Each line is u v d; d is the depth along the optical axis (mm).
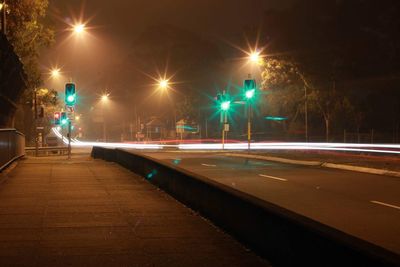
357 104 44969
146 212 12148
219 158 35625
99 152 33031
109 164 26500
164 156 38562
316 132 51812
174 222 10953
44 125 64875
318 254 6062
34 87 43094
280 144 47656
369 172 23422
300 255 6598
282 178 21172
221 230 10133
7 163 21734
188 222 10961
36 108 45000
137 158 21266
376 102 46594
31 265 7672
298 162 29641
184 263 7809
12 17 36438
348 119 46250
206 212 11445
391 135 43156
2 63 19641
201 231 10070
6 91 21953
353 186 18359
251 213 8586
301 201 14836
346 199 15219
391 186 18312
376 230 10828
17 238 9398
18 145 28859
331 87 42406
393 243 9641
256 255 8234
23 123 52406
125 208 12688
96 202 13602
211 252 8453
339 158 31688
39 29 39875
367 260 4906
